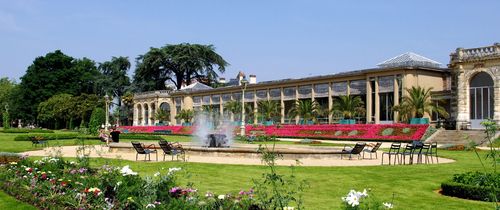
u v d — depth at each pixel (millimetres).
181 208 8844
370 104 60469
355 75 63219
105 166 13406
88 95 103000
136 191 9953
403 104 52969
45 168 14312
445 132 46281
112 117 110250
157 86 111125
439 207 12180
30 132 74562
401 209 11883
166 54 106438
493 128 10891
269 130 65625
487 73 46438
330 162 24297
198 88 96375
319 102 71188
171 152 25453
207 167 20844
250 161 24484
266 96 78062
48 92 110562
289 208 8781
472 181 13578
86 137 49219
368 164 23250
